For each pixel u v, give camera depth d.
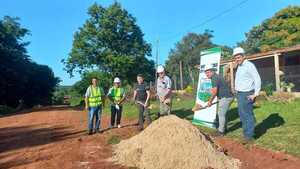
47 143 13.94
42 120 23.62
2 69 57.06
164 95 14.41
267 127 12.09
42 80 73.44
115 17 54.38
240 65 10.88
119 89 16.11
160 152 9.52
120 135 13.55
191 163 9.05
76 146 12.44
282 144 10.09
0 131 19.34
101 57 53.38
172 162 9.19
